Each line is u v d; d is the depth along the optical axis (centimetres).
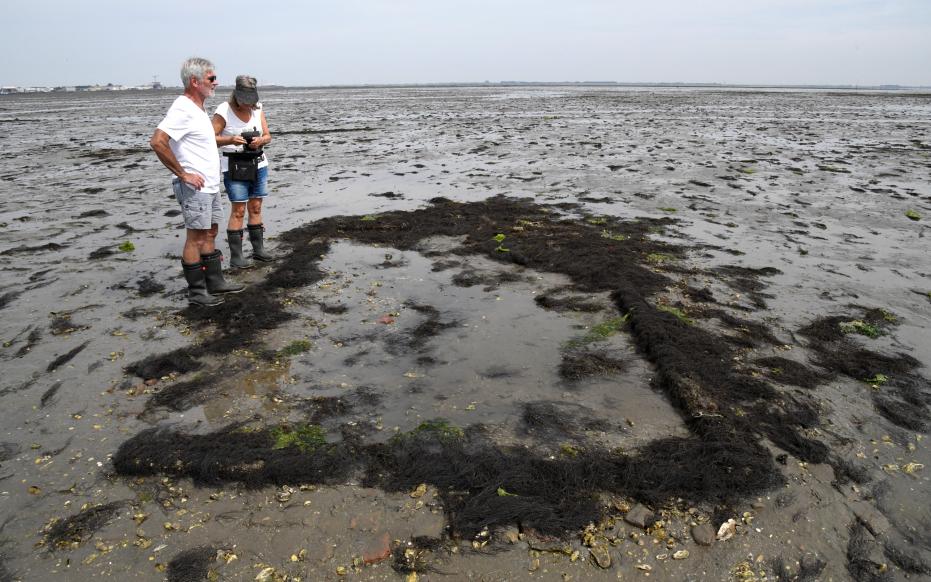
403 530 318
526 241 849
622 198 1188
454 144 2186
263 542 310
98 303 638
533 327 571
